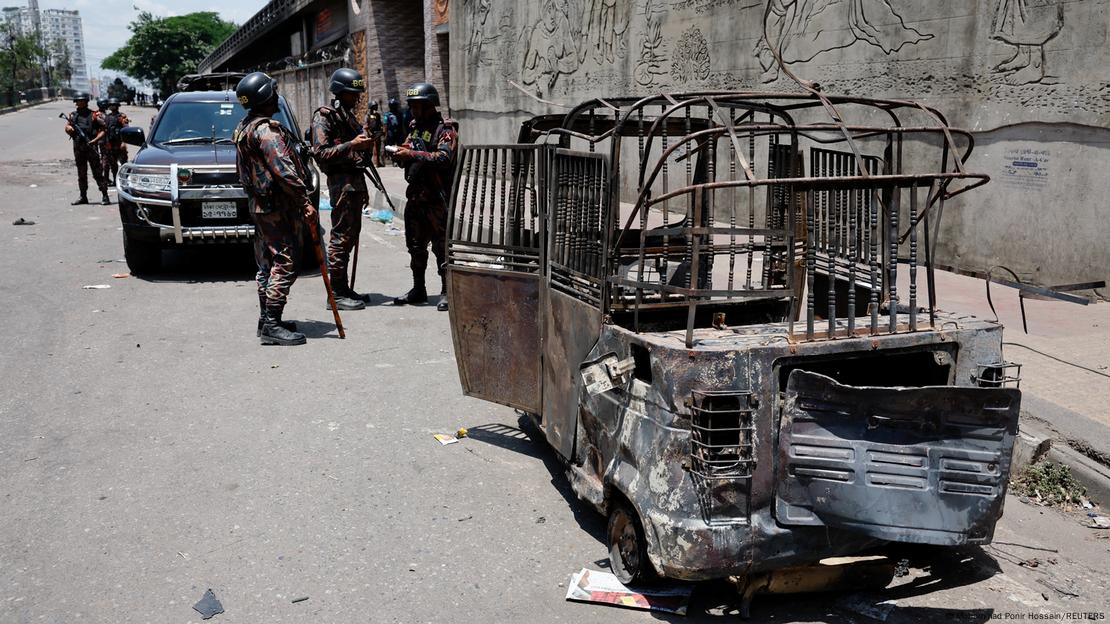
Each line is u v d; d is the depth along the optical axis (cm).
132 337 662
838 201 377
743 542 285
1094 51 670
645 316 400
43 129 4234
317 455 446
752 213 398
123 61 9988
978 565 346
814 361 296
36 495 396
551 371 394
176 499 395
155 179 841
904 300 634
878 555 330
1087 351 552
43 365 588
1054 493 409
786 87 965
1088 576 341
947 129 325
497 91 1714
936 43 789
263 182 619
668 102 343
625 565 325
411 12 2344
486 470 432
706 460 278
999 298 703
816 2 908
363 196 754
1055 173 710
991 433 277
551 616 307
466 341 448
